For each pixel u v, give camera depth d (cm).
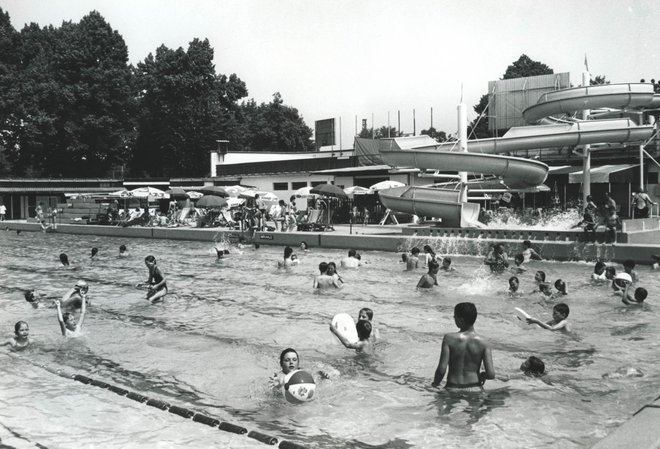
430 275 1491
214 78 7156
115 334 1079
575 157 3875
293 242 2778
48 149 6531
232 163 5469
